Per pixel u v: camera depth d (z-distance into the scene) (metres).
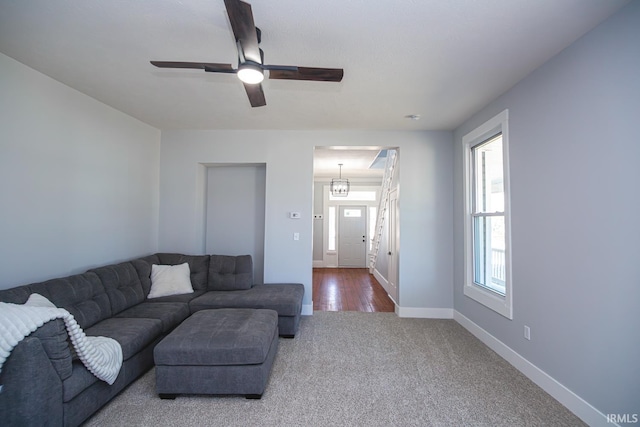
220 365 2.13
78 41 2.09
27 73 2.42
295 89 2.82
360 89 2.81
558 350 2.17
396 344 3.13
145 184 3.90
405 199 4.07
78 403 1.77
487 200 3.35
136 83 2.73
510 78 2.56
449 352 2.95
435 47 2.11
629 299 1.68
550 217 2.25
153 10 1.77
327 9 1.73
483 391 2.28
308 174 4.13
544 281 2.31
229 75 2.58
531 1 1.65
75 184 2.87
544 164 2.31
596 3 1.67
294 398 2.17
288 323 3.24
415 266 4.04
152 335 2.47
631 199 1.67
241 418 1.95
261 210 4.49
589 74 1.92
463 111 3.34
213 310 2.81
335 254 8.77
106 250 3.26
